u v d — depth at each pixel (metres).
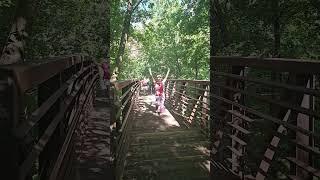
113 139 5.25
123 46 19.56
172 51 37.31
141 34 24.38
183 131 10.29
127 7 19.83
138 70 51.56
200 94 10.62
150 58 45.59
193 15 19.19
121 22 21.25
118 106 6.39
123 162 6.44
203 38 20.30
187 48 21.86
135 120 13.35
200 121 10.05
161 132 10.29
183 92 13.65
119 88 6.62
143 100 24.09
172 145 8.38
